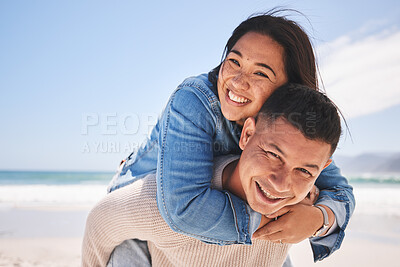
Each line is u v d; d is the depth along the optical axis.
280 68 1.51
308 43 1.59
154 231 1.46
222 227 1.35
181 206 1.36
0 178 34.62
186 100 1.57
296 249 4.86
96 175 38.25
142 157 1.88
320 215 1.53
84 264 1.80
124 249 1.73
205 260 1.50
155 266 1.67
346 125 1.51
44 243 5.43
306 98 1.30
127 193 1.56
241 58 1.51
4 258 4.62
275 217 1.46
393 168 66.88
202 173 1.43
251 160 1.31
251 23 1.57
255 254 1.57
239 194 1.46
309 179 1.29
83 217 8.03
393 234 6.10
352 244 5.30
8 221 7.42
